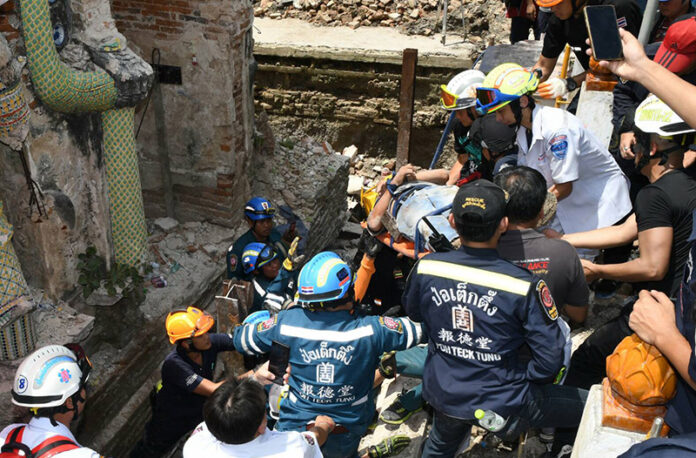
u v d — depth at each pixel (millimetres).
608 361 2580
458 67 12586
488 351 3082
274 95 13820
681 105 2111
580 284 3354
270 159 9461
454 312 3070
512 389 3137
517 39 10195
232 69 7488
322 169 9688
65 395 3342
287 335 3592
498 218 2955
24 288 5027
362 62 12875
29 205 5336
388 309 5336
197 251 7867
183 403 5246
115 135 5758
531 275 3000
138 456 5527
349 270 3572
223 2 7070
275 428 3836
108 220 6023
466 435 3541
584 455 2596
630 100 4957
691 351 2236
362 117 13594
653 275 3389
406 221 4297
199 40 7305
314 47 12953
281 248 6680
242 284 5340
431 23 13531
